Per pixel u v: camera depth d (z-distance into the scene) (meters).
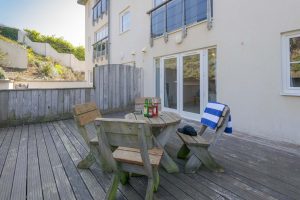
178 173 2.81
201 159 2.83
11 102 5.59
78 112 2.97
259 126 4.51
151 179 2.05
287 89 4.11
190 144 2.79
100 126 1.92
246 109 4.75
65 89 6.54
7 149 3.74
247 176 2.71
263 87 4.42
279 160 3.21
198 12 5.91
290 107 4.03
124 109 8.09
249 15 4.61
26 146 3.91
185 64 6.55
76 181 2.60
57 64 23.92
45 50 24.66
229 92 5.10
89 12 16.48
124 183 2.50
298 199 2.20
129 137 1.85
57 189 2.41
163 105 7.54
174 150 3.70
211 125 3.03
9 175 2.75
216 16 5.37
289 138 4.06
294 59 4.03
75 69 25.78
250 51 4.62
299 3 3.83
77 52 28.53
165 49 7.25
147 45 8.24
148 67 8.25
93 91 7.18
